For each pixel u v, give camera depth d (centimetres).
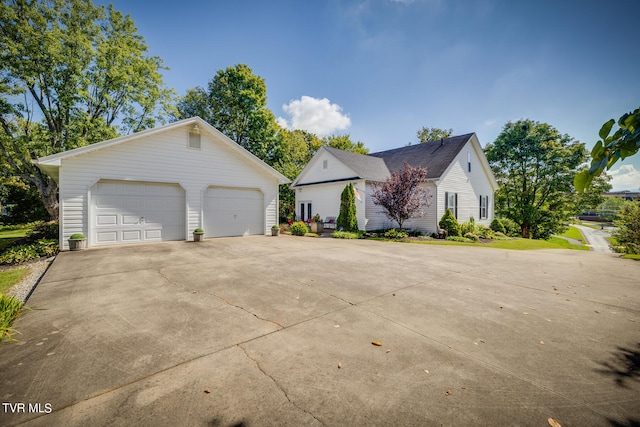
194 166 1198
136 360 280
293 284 555
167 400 223
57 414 207
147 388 237
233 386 241
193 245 1051
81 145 1510
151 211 1108
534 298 491
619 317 407
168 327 357
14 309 388
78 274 620
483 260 859
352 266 733
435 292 517
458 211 1822
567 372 268
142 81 1792
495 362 284
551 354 302
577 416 210
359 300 466
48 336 331
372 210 1722
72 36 1534
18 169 1561
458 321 386
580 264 810
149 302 448
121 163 1026
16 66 1397
